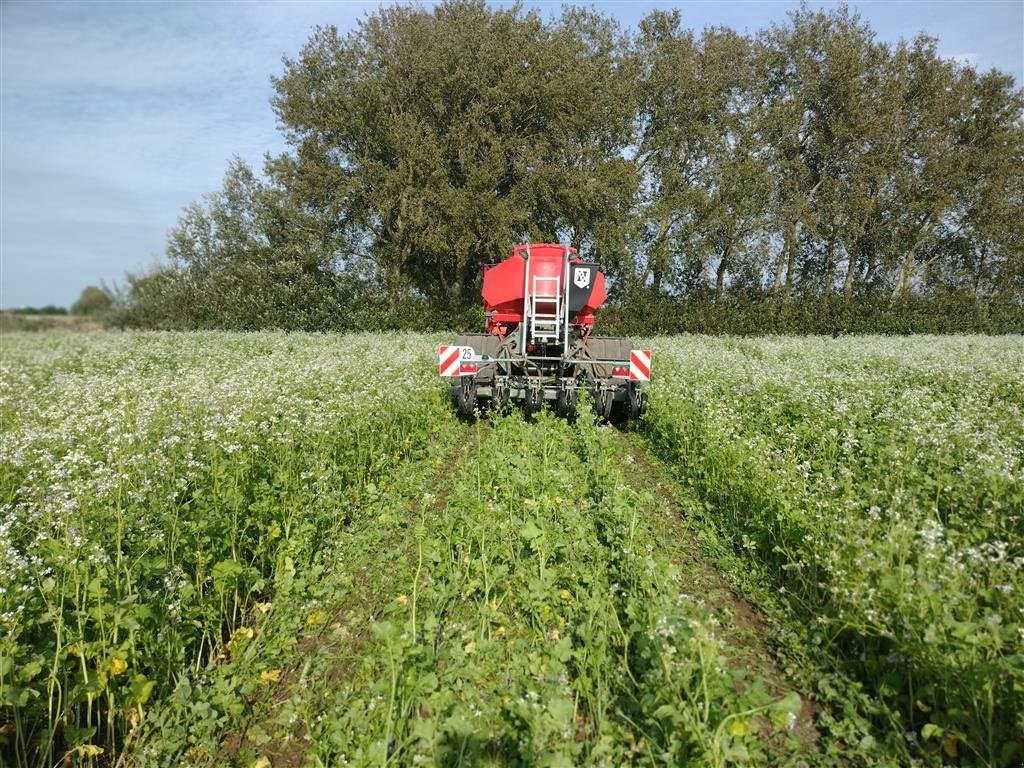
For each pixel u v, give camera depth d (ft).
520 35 106.63
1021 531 17.67
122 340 77.56
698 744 10.82
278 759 12.66
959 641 12.30
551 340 40.32
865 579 14.88
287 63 107.04
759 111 121.80
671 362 53.42
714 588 18.54
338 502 22.77
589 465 26.58
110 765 12.70
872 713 13.01
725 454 25.13
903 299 115.96
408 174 103.45
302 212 106.63
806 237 129.80
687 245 120.37
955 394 37.50
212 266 114.93
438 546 19.31
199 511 17.92
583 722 12.98
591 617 14.88
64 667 13.20
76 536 15.20
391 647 12.40
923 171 120.78
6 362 56.18
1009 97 125.08
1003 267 131.44
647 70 121.19
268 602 18.08
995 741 11.70
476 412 39.22
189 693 13.76
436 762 11.15
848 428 27.94
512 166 107.45
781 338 92.32
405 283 114.01
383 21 106.63
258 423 26.89
